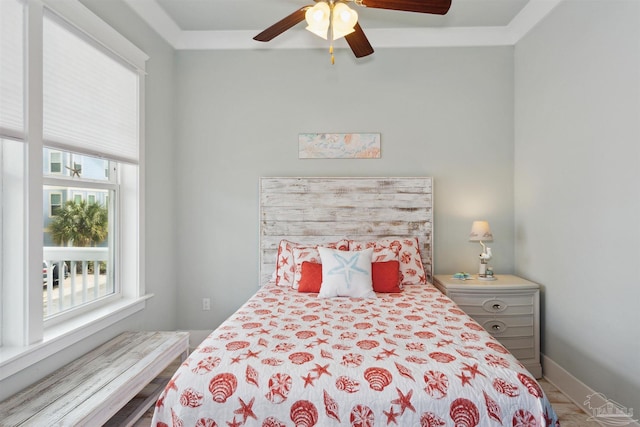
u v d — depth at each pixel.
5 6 1.46
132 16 2.41
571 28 2.26
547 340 2.56
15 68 1.50
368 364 1.33
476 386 1.23
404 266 2.69
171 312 2.98
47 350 1.62
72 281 1.98
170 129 2.97
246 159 3.07
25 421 1.26
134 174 2.44
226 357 1.39
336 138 3.04
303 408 1.21
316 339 1.56
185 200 3.07
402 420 1.19
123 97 2.28
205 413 1.23
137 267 2.44
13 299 1.54
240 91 3.06
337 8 1.63
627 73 1.82
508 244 3.03
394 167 3.04
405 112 3.03
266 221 2.99
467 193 3.03
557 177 2.42
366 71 3.04
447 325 1.73
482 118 3.02
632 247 1.79
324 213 2.98
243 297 3.07
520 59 2.90
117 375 1.63
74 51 1.84
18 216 1.54
